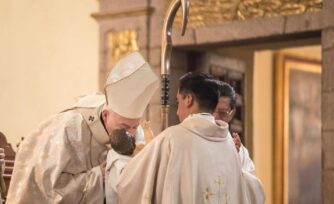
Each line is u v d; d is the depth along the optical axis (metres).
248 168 4.91
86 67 10.91
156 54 10.07
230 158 4.42
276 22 9.02
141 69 4.62
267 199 12.78
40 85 11.30
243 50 11.12
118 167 4.48
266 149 12.81
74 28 11.05
